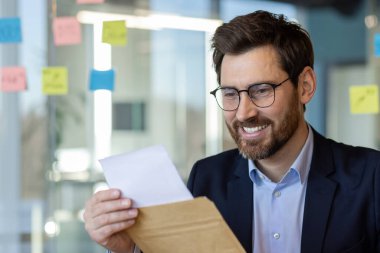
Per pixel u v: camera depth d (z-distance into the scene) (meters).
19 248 3.43
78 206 3.40
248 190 1.52
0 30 3.24
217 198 1.56
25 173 3.42
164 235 1.31
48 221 3.41
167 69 3.61
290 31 1.42
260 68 1.36
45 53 3.31
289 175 1.48
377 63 3.86
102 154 3.45
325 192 1.46
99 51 3.38
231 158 1.63
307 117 4.07
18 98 3.38
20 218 3.42
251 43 1.37
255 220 1.50
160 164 1.30
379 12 3.83
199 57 3.61
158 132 3.60
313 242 1.43
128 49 3.47
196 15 3.62
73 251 3.40
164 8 3.58
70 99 3.38
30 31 3.31
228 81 1.38
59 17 3.28
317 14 3.95
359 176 1.47
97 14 3.36
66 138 3.40
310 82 1.48
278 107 1.37
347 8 3.89
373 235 1.43
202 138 3.62
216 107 3.59
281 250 1.47
